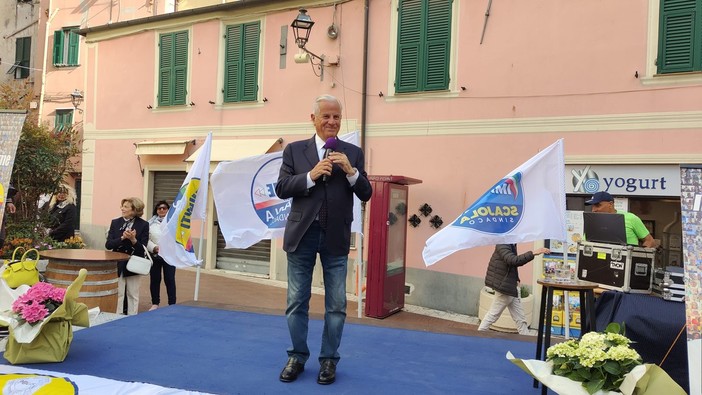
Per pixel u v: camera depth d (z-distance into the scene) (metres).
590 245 4.10
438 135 9.47
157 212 7.45
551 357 2.90
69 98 16.64
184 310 5.45
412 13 9.71
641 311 3.70
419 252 9.59
